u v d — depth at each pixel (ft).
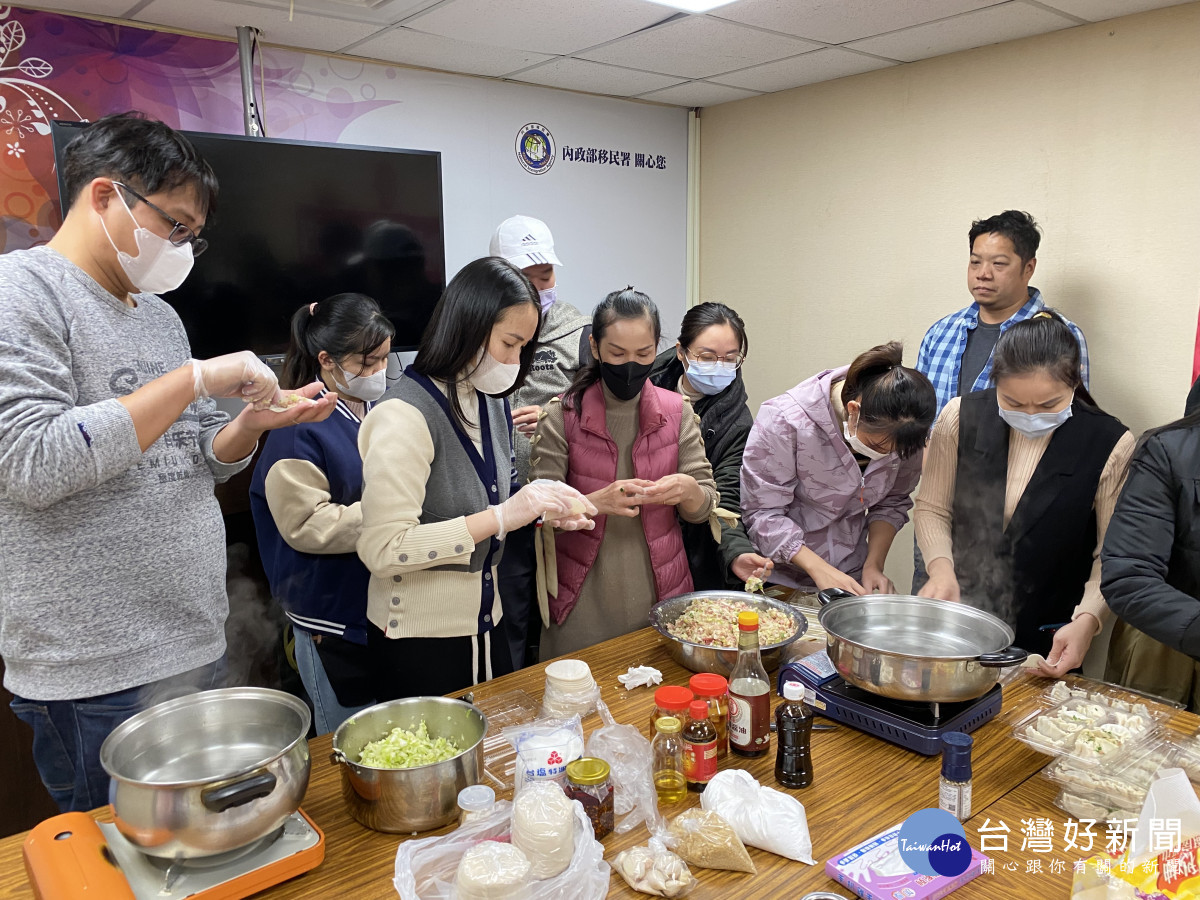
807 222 12.92
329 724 6.59
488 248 12.05
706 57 10.66
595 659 5.71
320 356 6.77
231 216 8.86
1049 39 9.77
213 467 5.07
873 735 4.71
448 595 5.16
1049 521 6.33
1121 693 5.19
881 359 6.07
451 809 3.86
